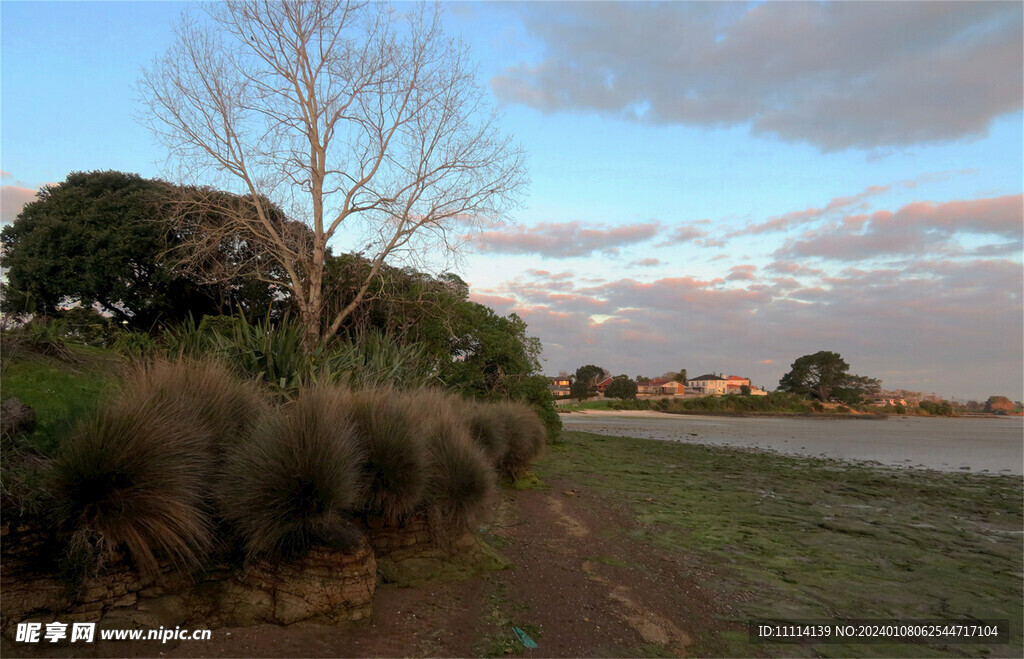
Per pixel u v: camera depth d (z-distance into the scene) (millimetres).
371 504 6586
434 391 11242
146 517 4844
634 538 10422
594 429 45344
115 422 4930
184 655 4676
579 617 6508
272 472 5258
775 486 18828
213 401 6191
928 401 143750
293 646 5008
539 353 23500
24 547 4594
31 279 20688
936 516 15023
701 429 51688
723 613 7402
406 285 19844
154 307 22641
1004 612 8258
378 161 17422
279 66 16703
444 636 5598
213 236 17781
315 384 7078
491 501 7969
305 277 18719
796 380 126250
